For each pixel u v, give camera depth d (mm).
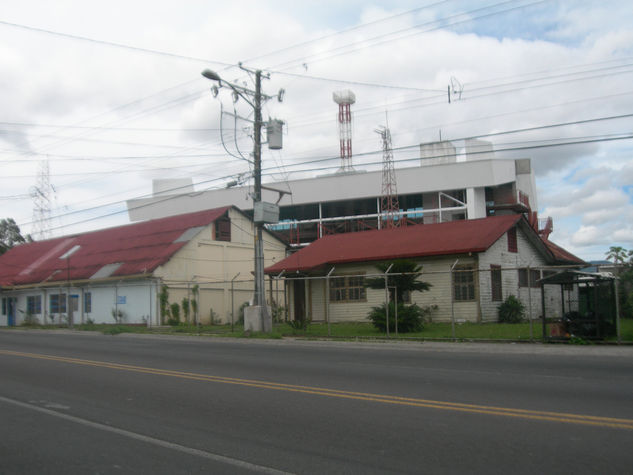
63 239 48156
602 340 15844
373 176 62750
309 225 70938
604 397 8469
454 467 5426
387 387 9688
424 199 65562
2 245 62656
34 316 40281
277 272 28016
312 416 7660
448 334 19391
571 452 5777
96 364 13719
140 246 37094
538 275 29297
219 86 22188
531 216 62094
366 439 6473
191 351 16828
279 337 21156
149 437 6828
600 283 16656
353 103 67562
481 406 7973
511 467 5375
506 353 14836
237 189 70125
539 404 8031
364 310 26578
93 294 35781
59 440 6777
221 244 36938
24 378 11680
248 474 5418
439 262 24906
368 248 27547
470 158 65062
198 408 8367
